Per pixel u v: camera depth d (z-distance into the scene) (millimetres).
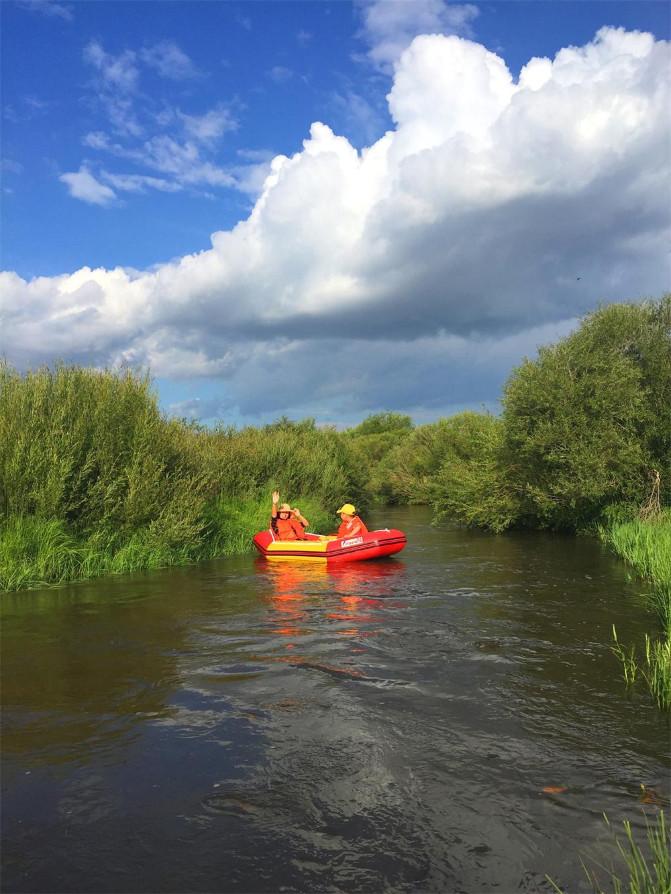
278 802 3863
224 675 6145
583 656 6664
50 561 11125
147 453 13203
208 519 15648
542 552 14680
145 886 3131
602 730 4840
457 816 3697
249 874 3217
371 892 3078
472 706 5324
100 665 6465
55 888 3117
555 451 17266
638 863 3248
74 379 13102
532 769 4238
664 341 17281
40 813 3773
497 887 3107
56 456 11602
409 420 62688
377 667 6348
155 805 3848
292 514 15609
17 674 6203
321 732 4828
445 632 7656
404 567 12812
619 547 13914
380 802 3854
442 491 23625
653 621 8078
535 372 17844
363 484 30609
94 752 4539
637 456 16391
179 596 9922
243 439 21641
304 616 8539
